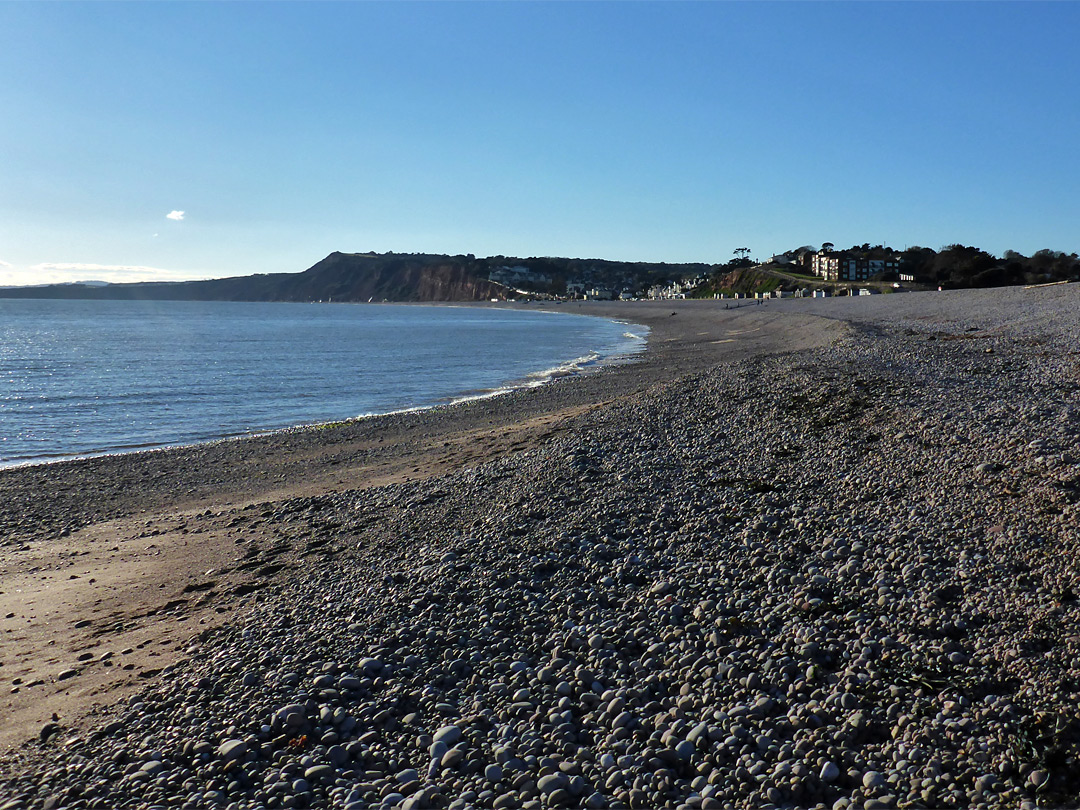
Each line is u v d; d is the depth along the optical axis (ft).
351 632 22.49
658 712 17.20
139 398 110.32
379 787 15.20
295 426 86.48
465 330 318.86
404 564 28.60
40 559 37.60
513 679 19.13
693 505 32.48
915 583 21.94
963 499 28.17
